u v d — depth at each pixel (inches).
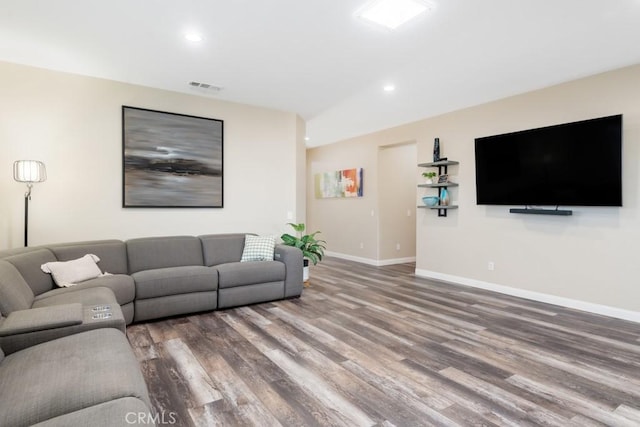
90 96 146.3
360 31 107.0
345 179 283.9
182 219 168.4
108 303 94.8
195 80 150.6
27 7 95.0
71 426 43.4
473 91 165.5
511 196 171.2
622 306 139.6
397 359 101.6
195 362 98.5
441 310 148.9
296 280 164.9
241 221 185.9
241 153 184.9
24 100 134.6
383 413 75.4
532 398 81.9
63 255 126.1
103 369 58.6
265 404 78.4
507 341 115.5
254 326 128.1
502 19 100.1
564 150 150.8
